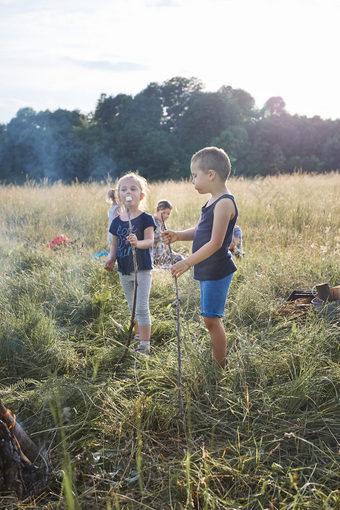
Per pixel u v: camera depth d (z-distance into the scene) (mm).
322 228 8086
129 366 3279
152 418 2543
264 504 2010
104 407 2645
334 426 2529
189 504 1950
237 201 11195
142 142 74500
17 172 79688
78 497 2000
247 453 2213
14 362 3365
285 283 4707
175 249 7367
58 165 77125
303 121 87750
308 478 2168
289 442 2412
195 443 2377
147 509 1962
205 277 2920
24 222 10672
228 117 80000
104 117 90750
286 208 10117
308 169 80875
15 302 4367
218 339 2984
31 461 2162
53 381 2873
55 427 2467
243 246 7000
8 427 2047
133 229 3688
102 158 76312
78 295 4633
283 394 2713
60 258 5996
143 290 3676
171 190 14539
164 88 87688
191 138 80312
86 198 12344
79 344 3682
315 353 3066
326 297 3877
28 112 84688
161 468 2176
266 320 3924
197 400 2736
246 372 2936
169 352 3385
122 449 2318
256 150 79688
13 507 1969
